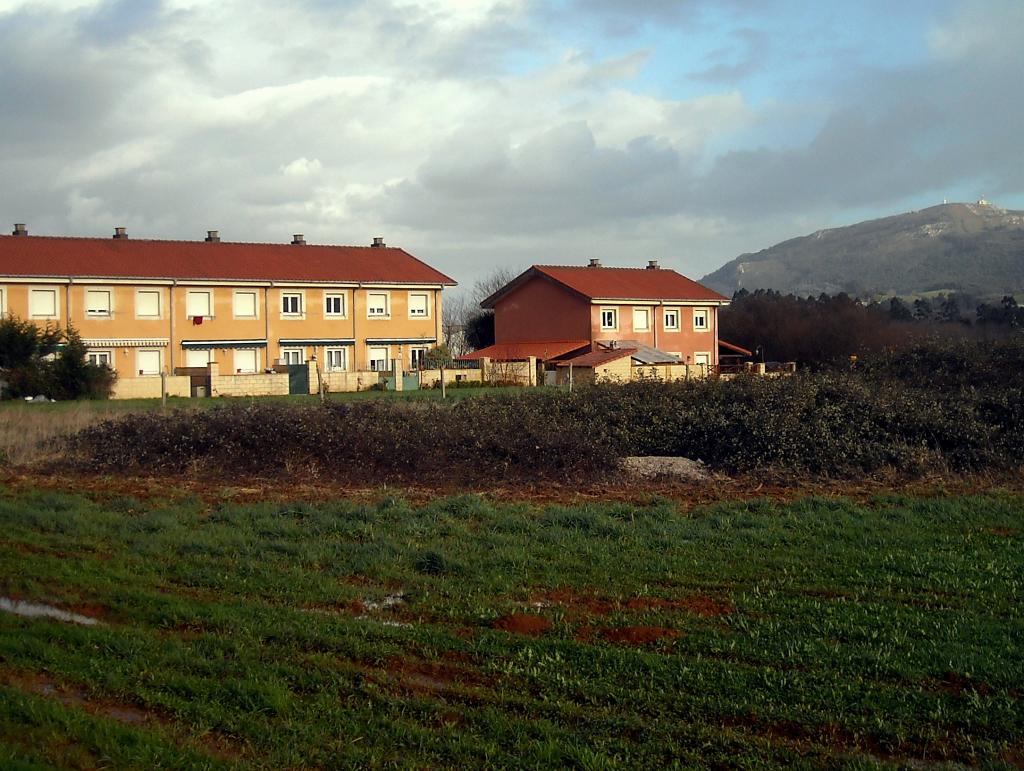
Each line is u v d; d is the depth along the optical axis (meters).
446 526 12.27
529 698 6.51
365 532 12.08
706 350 62.84
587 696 6.55
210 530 12.30
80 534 12.20
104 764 5.63
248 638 7.82
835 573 9.66
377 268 55.84
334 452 18.08
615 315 58.25
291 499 15.30
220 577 9.88
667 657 7.22
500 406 20.86
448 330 76.88
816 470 16.59
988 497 13.96
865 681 6.75
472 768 5.55
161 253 50.19
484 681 6.90
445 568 10.12
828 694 6.48
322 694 6.60
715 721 6.15
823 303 69.12
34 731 6.02
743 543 11.08
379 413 19.75
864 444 17.11
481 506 13.49
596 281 59.72
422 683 6.87
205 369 45.38
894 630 7.72
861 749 5.79
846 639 7.66
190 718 6.29
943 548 10.60
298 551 10.93
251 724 6.12
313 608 8.88
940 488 15.17
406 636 7.84
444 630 8.03
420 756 5.70
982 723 6.01
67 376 37.78
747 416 17.75
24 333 37.91
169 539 11.66
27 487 16.86
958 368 23.52
